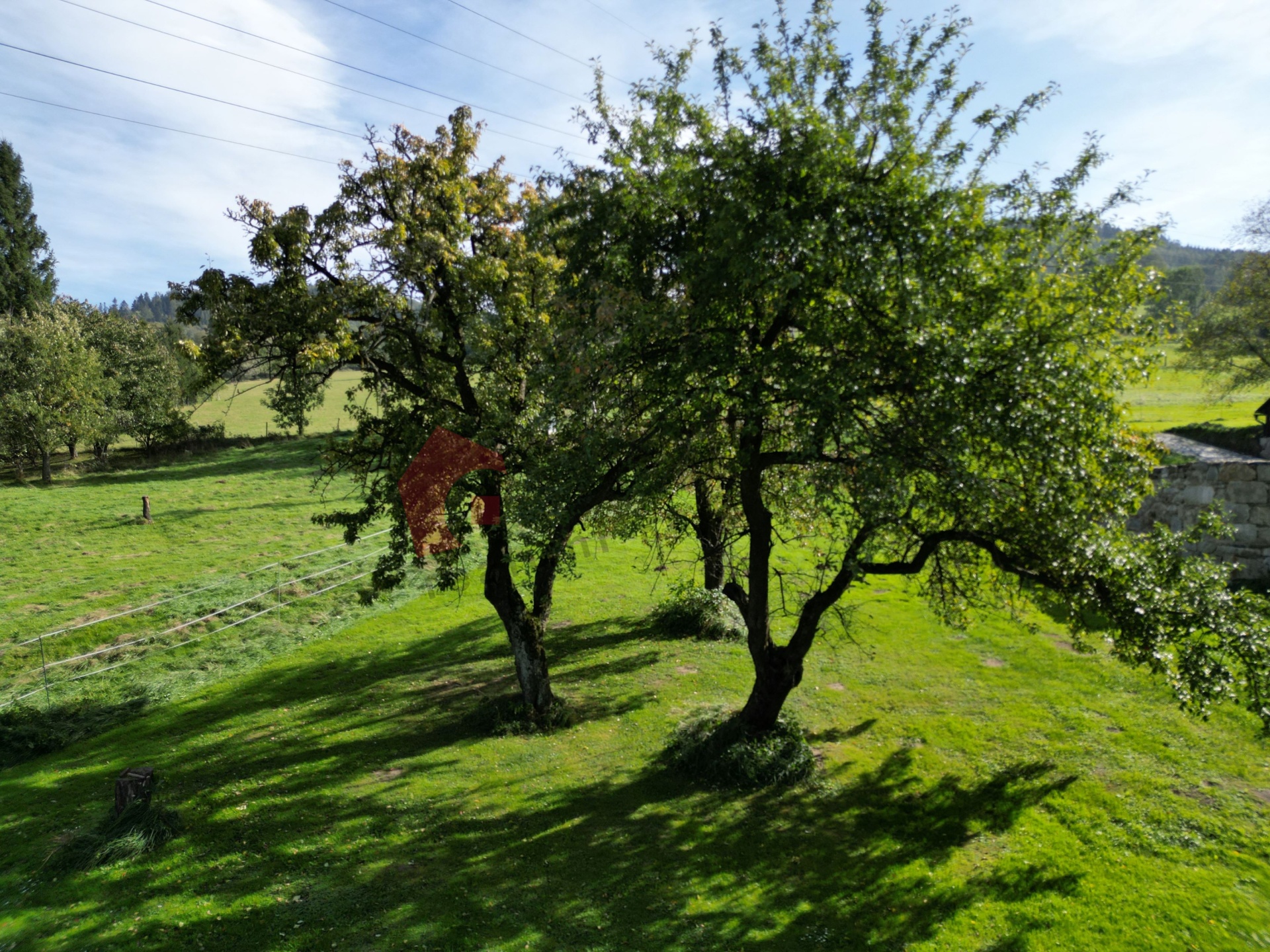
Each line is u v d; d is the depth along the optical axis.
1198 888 9.73
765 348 10.61
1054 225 10.06
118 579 29.30
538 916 9.72
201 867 11.22
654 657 19.84
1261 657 9.55
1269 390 42.56
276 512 40.31
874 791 12.66
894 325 9.45
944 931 9.13
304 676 20.52
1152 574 10.13
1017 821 11.49
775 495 15.09
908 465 9.37
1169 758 13.04
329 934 9.45
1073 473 9.23
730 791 12.87
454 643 22.41
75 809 13.44
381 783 13.88
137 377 57.25
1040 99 9.77
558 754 14.69
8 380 50.69
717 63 10.98
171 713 18.45
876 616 21.61
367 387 15.01
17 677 21.16
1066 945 8.78
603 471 13.20
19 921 10.00
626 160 11.17
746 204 9.60
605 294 11.36
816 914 9.57
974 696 16.12
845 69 10.33
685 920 9.50
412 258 13.05
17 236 67.19
